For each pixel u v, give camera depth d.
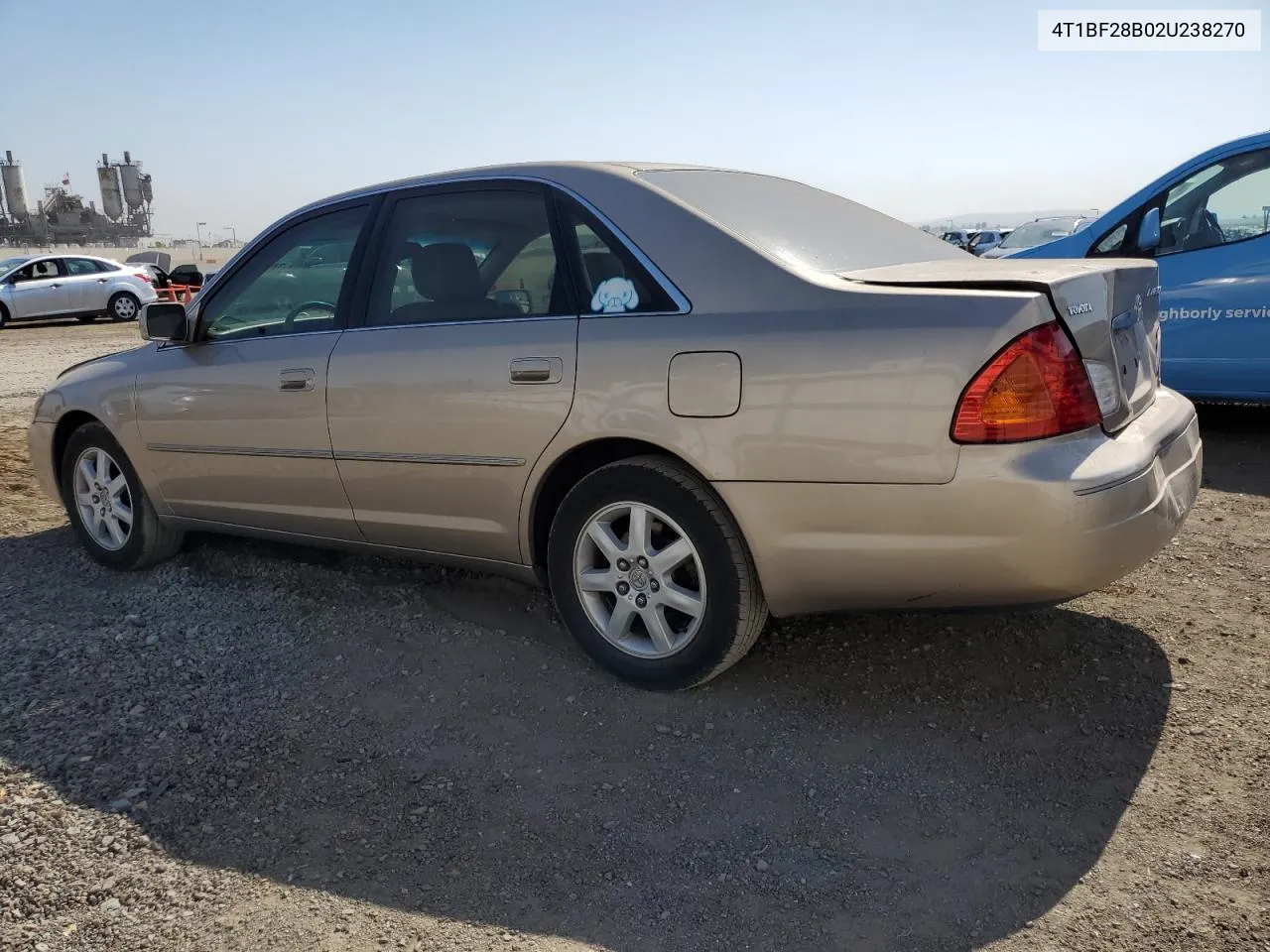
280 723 3.12
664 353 2.93
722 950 2.14
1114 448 2.70
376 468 3.61
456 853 2.48
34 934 2.22
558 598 3.34
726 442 2.84
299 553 4.61
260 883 2.39
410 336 3.50
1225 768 2.71
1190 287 6.09
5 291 20.38
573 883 2.36
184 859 2.48
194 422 4.11
